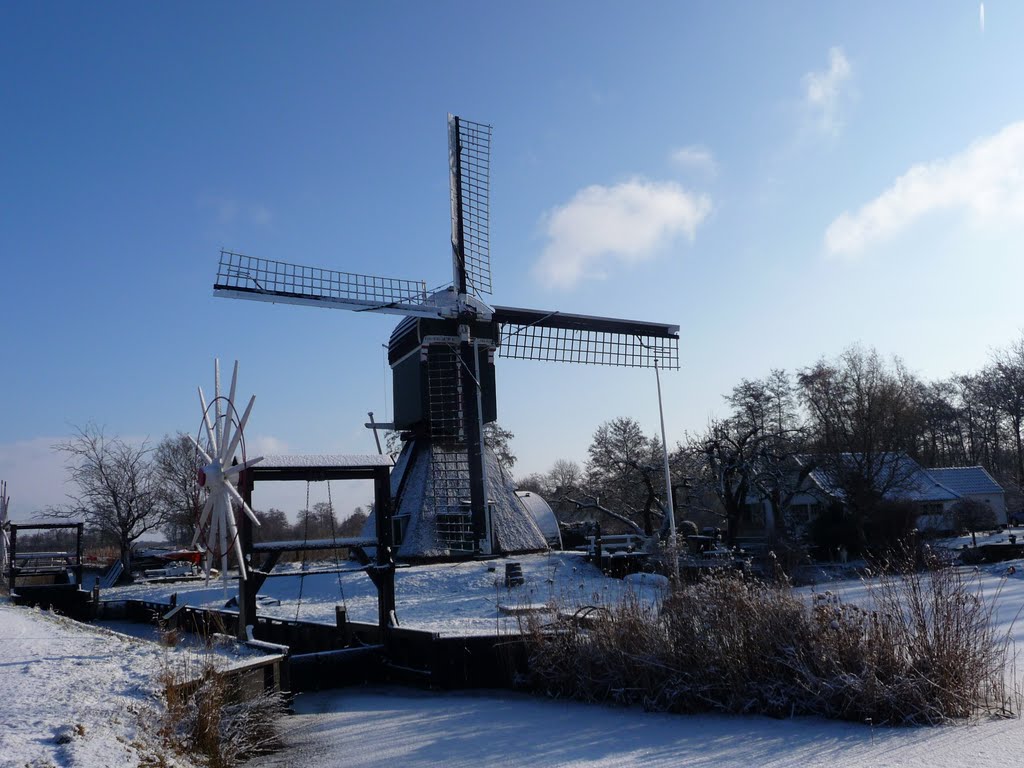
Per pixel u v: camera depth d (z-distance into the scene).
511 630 12.34
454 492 25.39
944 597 9.30
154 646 10.27
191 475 41.09
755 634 9.52
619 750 8.02
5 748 6.13
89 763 6.02
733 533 32.53
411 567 23.55
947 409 71.69
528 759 7.87
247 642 11.09
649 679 9.88
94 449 37.38
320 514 54.53
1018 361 62.44
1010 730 7.88
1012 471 68.88
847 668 8.98
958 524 45.66
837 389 36.16
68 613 24.94
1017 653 11.27
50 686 8.02
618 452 51.69
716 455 33.59
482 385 25.97
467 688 11.88
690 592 10.45
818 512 38.53
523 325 27.16
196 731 7.79
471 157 28.23
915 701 8.45
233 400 11.15
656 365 22.34
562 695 10.73
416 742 8.80
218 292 22.22
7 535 27.20
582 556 25.00
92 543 55.31
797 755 7.51
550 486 72.62
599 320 28.17
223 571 10.70
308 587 22.61
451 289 26.16
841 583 22.67
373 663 13.26
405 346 26.78
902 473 39.81
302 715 10.58
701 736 8.40
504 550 25.59
